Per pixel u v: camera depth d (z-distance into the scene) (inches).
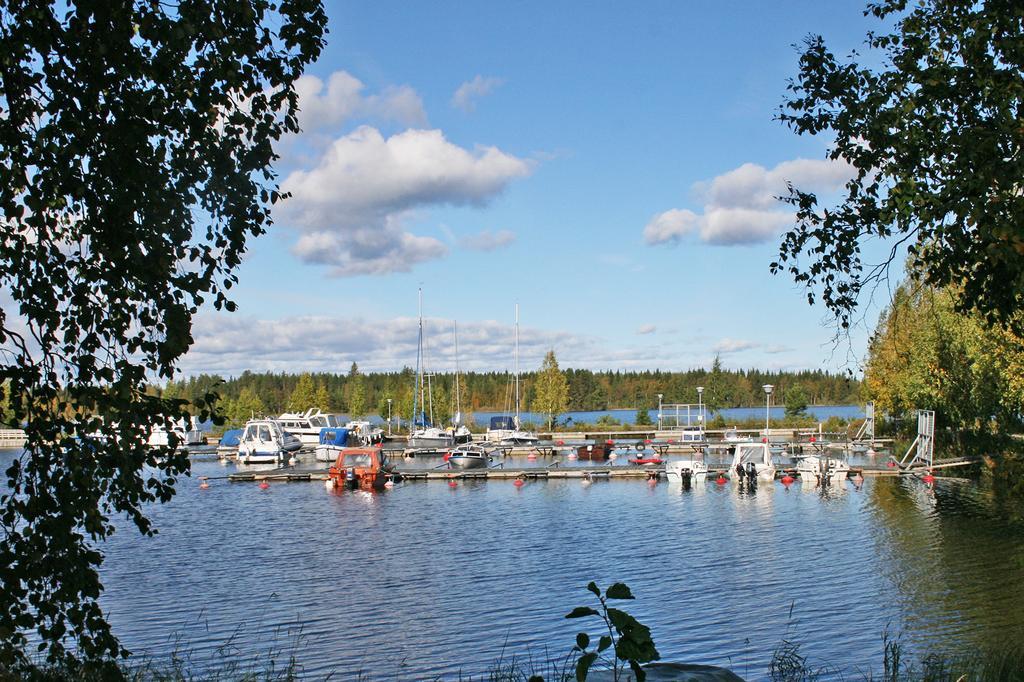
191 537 1336.1
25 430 271.6
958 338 1617.9
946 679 482.0
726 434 3164.4
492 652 707.4
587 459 2647.6
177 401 273.9
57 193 264.4
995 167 312.5
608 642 211.6
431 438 3016.7
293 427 3257.9
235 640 756.0
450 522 1456.7
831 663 647.8
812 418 3954.2
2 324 273.7
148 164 266.5
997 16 339.6
